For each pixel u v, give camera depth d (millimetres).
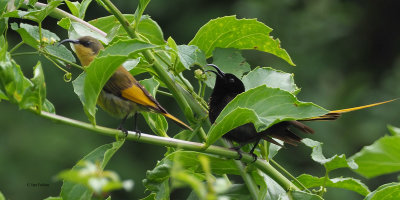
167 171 6859
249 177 7344
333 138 24359
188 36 27406
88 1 8875
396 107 25969
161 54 8430
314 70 27266
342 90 26953
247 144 9070
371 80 28375
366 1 30891
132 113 8734
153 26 8352
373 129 24938
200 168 7289
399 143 4090
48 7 7574
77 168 6160
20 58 24359
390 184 6750
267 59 26391
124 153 24500
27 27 7945
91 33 8344
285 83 8375
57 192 22781
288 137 8836
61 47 8172
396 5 31484
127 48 5820
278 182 7355
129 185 3621
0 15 7637
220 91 10188
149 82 8641
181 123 8305
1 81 5461
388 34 30062
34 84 5566
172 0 27516
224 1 27953
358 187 7652
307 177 7801
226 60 8820
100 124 24078
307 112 6262
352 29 29891
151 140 6480
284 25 28125
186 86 8094
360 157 4176
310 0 29266
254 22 8555
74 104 24359
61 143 23719
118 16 7418
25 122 24344
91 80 5883
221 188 3807
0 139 23562
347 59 29047
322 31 28547
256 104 6465
